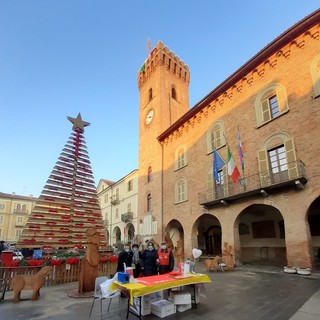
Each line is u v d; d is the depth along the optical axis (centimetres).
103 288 626
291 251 1233
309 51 1387
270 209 1845
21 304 745
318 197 1266
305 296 733
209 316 585
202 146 2073
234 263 1476
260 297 743
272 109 1546
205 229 2442
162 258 880
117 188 3794
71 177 1459
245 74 1753
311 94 1323
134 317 597
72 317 609
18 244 1197
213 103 2016
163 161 2608
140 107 3312
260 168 1492
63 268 1110
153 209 2536
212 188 1852
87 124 1628
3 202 5875
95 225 1449
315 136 1258
